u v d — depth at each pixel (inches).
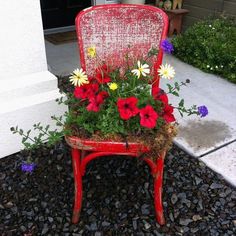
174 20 158.4
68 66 122.8
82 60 67.1
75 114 57.8
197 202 67.2
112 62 69.0
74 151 57.2
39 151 78.4
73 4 158.1
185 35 139.0
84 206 65.8
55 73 116.9
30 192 68.5
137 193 68.7
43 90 77.9
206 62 124.7
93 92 55.8
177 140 85.4
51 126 81.6
